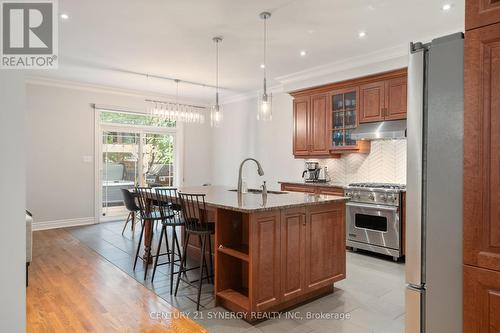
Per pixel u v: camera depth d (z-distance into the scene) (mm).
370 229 4301
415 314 1384
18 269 1191
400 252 4000
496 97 1152
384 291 3129
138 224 6203
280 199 3029
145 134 7062
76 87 6039
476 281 1202
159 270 3682
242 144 7164
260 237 2508
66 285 3205
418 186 1369
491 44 1164
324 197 3213
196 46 4102
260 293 2512
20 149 1194
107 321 2510
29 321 2494
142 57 4547
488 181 1173
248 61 4727
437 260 1310
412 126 1388
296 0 2924
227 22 3383
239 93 6965
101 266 3789
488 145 1171
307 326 2465
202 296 2992
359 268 3809
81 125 6137
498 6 1147
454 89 1262
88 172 6234
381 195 4188
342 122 4926
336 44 4035
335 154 5258
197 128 7773
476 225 1200
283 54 4410
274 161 6457
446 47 1284
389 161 4781
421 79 1359
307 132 5434
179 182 7457
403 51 4090
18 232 1188
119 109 6539
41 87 5719
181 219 3508
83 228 5852
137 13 3170
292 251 2734
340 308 2768
